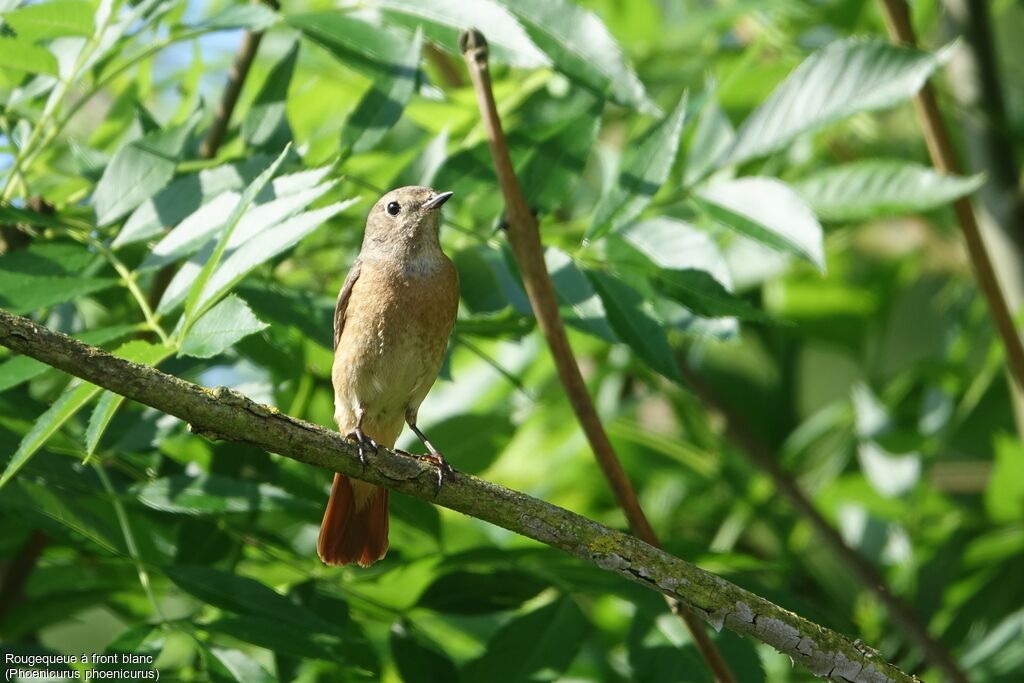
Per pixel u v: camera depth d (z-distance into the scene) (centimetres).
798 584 1355
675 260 926
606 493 1438
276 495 895
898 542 1330
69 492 920
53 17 877
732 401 1496
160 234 964
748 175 1260
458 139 1159
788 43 1377
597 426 885
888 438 1313
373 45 956
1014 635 1191
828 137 1384
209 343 668
